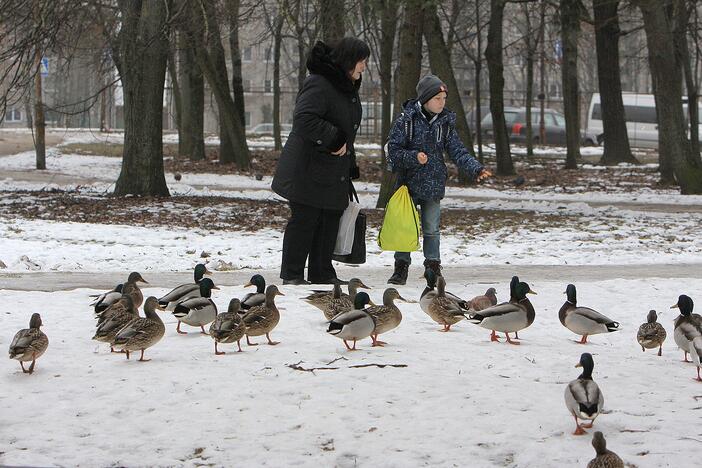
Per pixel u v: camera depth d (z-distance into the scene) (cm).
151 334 971
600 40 5538
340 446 732
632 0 3591
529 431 763
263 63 11094
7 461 698
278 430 770
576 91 5944
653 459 699
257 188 3909
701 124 7581
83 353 1020
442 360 995
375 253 2109
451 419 792
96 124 12119
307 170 1393
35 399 849
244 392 864
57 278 1591
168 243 2225
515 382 906
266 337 1100
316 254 1462
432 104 1459
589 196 3697
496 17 4659
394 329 1165
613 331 1112
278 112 6106
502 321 1071
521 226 2673
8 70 2569
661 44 3578
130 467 693
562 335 1166
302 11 3650
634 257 2069
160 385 886
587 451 718
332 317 1159
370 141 7775
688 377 948
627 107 8081
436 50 3894
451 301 1160
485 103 9375
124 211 2841
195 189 3747
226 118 4894
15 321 1173
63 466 693
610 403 841
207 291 1168
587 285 1528
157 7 3011
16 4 2497
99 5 2936
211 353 1018
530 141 6247
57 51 2753
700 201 3456
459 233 2523
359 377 919
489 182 4331
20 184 3784
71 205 2955
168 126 10844
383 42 4241
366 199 3512
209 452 722
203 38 3183
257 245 2222
